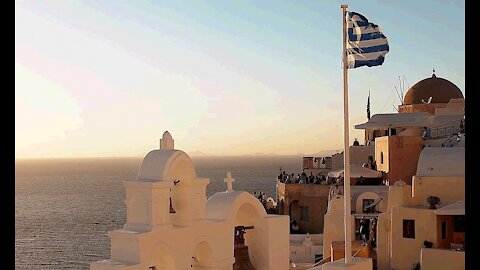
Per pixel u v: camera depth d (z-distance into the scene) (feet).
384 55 61.67
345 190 60.95
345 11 62.64
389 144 153.69
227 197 69.77
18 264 220.64
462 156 117.08
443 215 106.32
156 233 58.95
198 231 63.67
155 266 61.77
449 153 118.52
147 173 61.26
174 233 60.95
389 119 184.24
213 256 65.67
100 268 56.54
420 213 106.63
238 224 73.56
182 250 61.77
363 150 190.70
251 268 72.49
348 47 62.23
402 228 108.37
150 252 58.29
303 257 141.08
